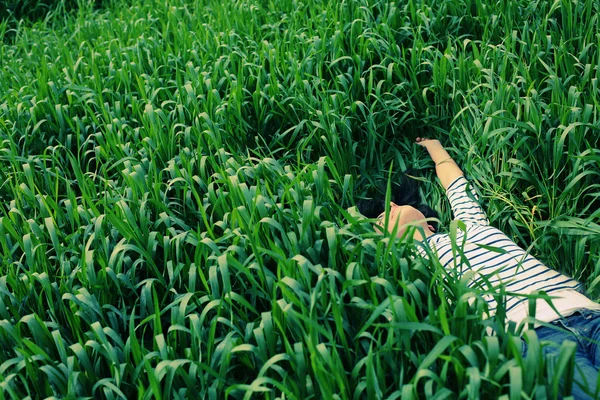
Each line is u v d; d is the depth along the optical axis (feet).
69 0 17.53
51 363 6.37
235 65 11.38
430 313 5.83
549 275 7.15
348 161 9.83
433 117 10.50
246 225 7.06
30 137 10.57
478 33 11.49
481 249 7.63
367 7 11.85
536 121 8.68
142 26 13.69
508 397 5.27
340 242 6.95
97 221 7.74
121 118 10.42
